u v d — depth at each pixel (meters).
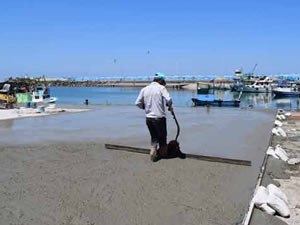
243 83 87.12
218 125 14.73
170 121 16.39
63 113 20.36
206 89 40.00
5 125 14.48
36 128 13.49
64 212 4.82
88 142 10.16
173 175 6.54
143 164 7.37
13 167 7.18
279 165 8.17
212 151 8.93
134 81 161.75
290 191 6.44
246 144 10.07
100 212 4.83
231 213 4.84
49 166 7.25
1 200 5.25
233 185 6.03
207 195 5.52
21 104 27.03
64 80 179.88
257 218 4.96
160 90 7.29
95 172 6.75
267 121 16.53
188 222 4.55
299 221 5.12
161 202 5.20
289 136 13.40
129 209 4.94
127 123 15.20
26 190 5.69
